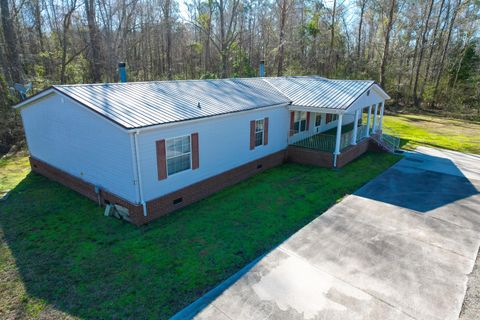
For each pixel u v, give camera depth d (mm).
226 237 8438
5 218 9445
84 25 28531
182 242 8180
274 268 7082
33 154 13414
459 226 9094
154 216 9453
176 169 10094
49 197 10961
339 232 8703
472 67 36781
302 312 5793
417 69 36844
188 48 43938
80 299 6133
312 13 35594
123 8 29734
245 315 5711
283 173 13945
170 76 37125
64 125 10742
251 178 13305
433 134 23328
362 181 12859
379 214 9844
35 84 22594
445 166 15023
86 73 29031
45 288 6438
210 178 11336
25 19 32469
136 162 8672
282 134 15172
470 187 12219
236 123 12047
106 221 9305
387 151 17547
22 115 13016
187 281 6652
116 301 6074
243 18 39219
